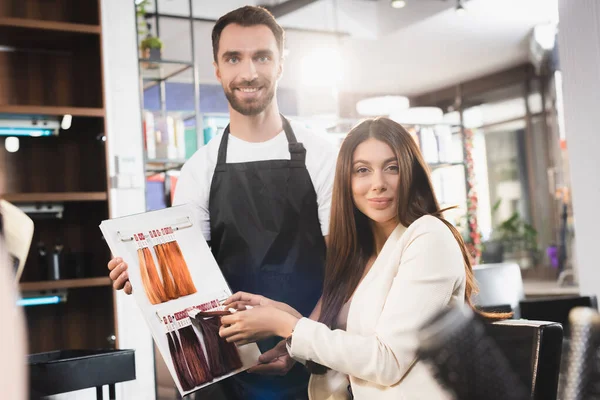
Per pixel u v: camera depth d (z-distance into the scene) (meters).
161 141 4.99
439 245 1.71
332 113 8.07
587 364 1.42
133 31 4.66
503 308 4.25
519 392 1.03
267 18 2.42
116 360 2.03
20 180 4.31
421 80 11.81
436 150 6.93
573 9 4.09
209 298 1.99
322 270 2.39
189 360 1.90
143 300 1.91
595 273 4.05
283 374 2.16
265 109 2.42
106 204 4.29
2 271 0.62
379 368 1.62
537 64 11.13
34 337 4.25
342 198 2.01
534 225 12.09
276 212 2.38
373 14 9.09
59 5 4.41
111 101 4.55
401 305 1.67
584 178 4.09
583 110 4.08
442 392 1.03
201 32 6.77
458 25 9.45
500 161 12.41
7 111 4.00
